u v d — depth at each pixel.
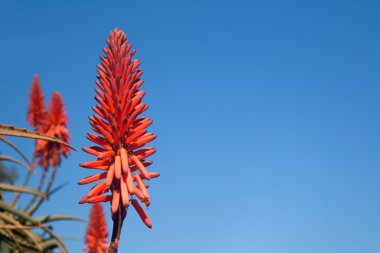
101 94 0.77
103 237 1.88
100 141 0.76
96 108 0.76
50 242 1.52
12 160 1.34
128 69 0.78
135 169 0.76
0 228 1.29
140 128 0.76
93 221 1.89
